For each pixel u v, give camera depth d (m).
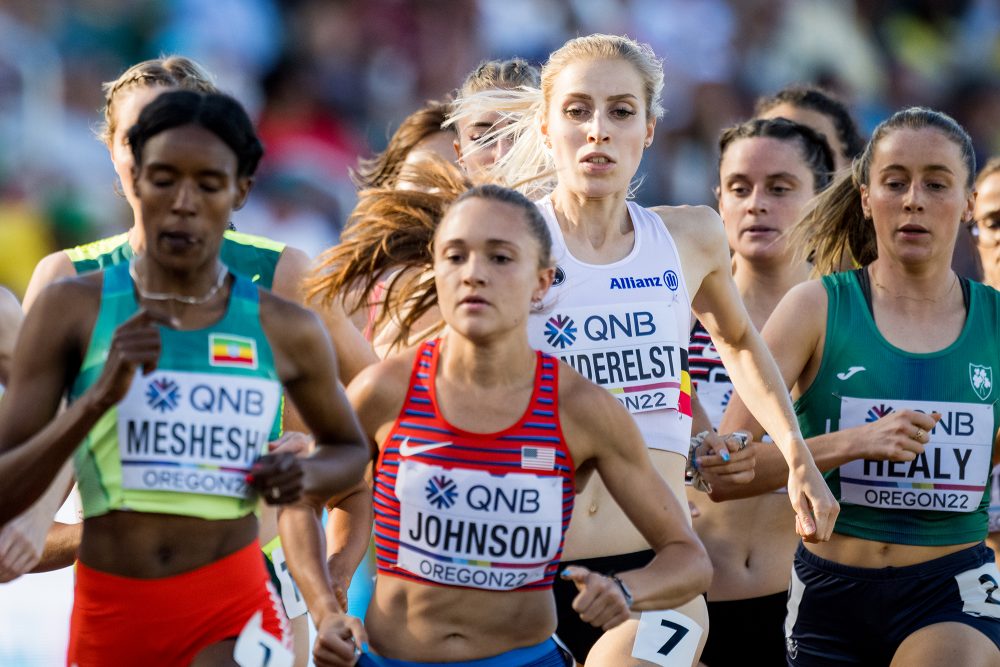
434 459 13.68
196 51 40.53
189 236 12.05
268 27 42.25
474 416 13.71
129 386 11.48
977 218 22.97
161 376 12.32
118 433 12.27
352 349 16.77
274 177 40.38
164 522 12.45
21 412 12.18
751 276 22.12
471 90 22.73
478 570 13.64
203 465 12.38
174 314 12.48
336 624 13.38
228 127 12.09
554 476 13.68
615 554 16.98
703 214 18.14
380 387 13.98
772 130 21.91
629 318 17.09
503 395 13.76
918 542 17.52
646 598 13.09
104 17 39.88
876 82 51.06
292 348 12.82
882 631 17.61
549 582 13.95
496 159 20.22
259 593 13.00
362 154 42.38
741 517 20.27
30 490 11.71
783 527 20.25
